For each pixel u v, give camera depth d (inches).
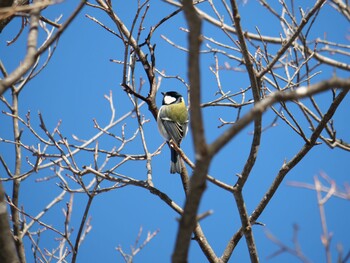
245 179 366.0
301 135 403.5
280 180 400.2
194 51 171.5
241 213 382.0
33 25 252.5
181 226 196.4
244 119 180.1
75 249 389.7
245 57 362.0
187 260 202.4
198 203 191.2
